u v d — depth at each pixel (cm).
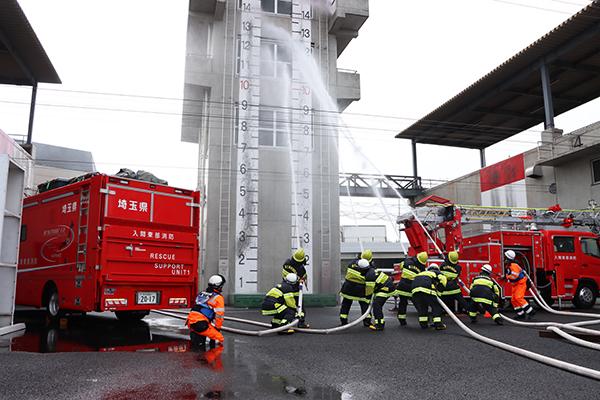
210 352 688
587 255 1518
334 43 2039
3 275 902
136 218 952
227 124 1827
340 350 717
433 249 1473
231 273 1734
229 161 1800
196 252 1039
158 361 616
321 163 1906
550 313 1350
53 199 1037
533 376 555
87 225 926
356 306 1758
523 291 1176
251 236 1767
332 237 1873
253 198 1798
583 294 1497
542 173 2334
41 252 1050
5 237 908
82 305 906
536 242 1456
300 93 1930
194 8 1903
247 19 1905
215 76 1847
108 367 575
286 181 1850
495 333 920
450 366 607
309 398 457
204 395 461
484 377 549
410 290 1067
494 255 1395
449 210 1480
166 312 1256
